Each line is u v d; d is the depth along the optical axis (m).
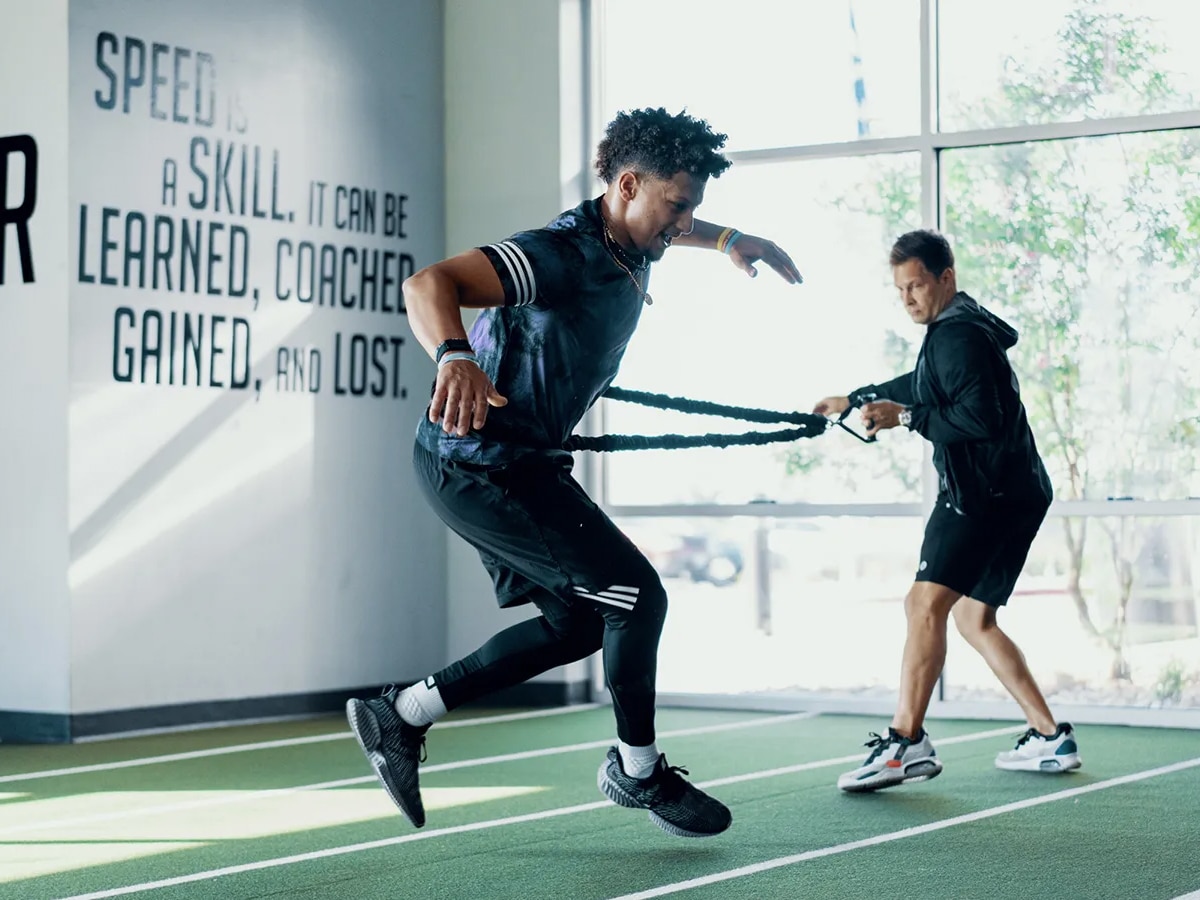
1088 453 6.77
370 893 3.47
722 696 7.38
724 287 7.36
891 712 7.03
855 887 3.47
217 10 6.93
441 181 7.88
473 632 7.81
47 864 3.88
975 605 5.22
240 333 7.00
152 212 6.67
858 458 7.15
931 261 4.84
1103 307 6.76
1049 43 6.86
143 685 6.62
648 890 3.46
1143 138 6.71
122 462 6.56
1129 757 5.63
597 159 3.42
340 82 7.43
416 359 7.80
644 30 7.59
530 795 4.85
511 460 3.39
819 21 7.22
